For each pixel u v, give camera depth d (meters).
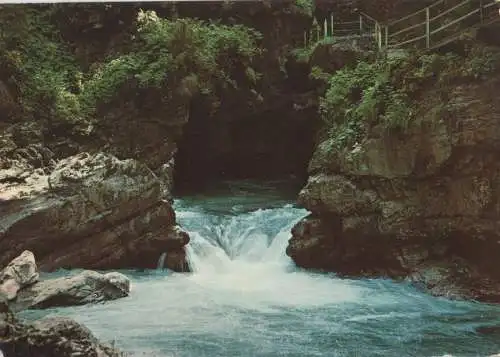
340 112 17.44
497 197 13.86
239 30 22.25
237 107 23.23
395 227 14.83
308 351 10.11
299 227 16.17
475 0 16.59
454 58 14.60
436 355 10.07
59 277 13.84
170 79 19.17
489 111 13.75
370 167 15.03
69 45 20.17
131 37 20.20
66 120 17.69
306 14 24.45
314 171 16.61
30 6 19.95
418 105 14.62
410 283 14.54
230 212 19.39
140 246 15.66
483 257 14.34
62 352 8.23
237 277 15.45
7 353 8.23
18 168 15.20
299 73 24.09
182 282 14.58
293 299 13.34
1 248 13.89
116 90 18.75
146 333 10.72
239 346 10.22
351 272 15.75
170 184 19.86
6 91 16.53
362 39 20.89
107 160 15.51
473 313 12.52
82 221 14.85
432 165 14.38
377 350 10.25
